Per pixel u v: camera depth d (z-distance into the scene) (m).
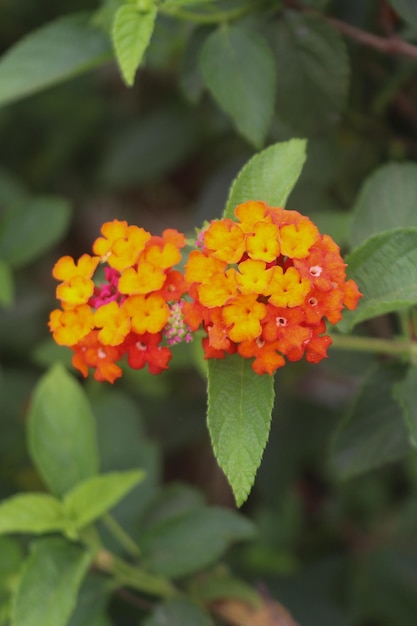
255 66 0.47
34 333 0.62
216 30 0.48
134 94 0.67
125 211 0.73
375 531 0.57
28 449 0.57
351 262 0.42
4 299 0.54
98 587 0.48
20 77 0.48
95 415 0.53
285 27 0.49
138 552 0.48
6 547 0.48
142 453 0.52
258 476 0.57
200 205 0.57
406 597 0.55
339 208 0.55
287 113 0.50
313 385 0.60
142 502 0.51
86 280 0.41
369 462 0.46
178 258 0.41
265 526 0.57
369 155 0.54
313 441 0.57
